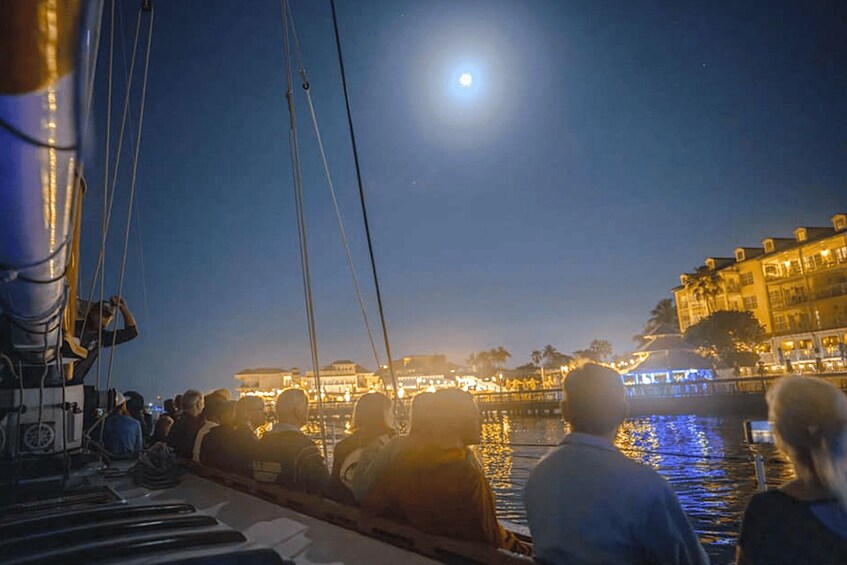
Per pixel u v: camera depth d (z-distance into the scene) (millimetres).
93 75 1688
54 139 1600
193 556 2145
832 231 69438
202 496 4277
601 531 2029
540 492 2240
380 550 2777
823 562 1625
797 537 1688
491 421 72125
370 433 3730
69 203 1994
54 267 2396
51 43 1368
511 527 3607
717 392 55906
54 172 1738
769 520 1769
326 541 2957
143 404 11336
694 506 14977
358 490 3264
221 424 5211
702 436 38312
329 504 3453
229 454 4953
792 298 71688
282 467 4086
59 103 1525
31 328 3469
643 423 52125
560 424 62062
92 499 3809
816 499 1718
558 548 2109
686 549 2053
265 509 3766
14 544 2354
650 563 2076
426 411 2879
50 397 4840
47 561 2078
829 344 62844
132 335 7395
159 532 2490
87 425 6996
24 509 3486
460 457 2777
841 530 1644
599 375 2230
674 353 64312
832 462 1679
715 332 65375
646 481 2057
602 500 2045
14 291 2732
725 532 12156
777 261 73938
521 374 126625
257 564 2201
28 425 4664
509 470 21219
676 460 24797
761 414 50781
